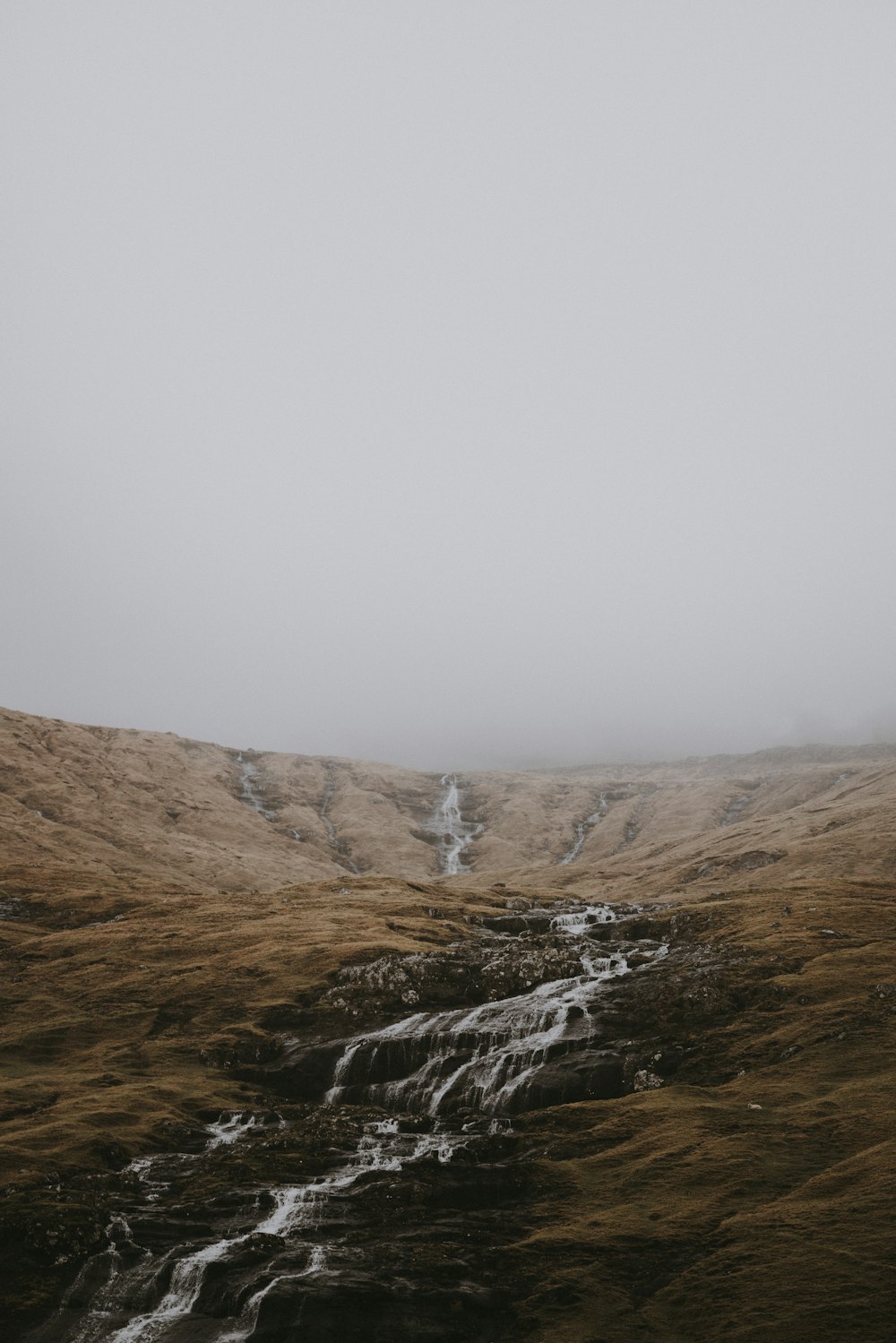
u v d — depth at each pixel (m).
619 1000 91.19
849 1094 63.00
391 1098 77.94
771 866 198.75
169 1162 58.91
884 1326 36.12
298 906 153.88
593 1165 56.78
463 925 139.25
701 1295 40.66
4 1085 76.31
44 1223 46.81
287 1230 47.62
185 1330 39.72
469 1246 46.09
